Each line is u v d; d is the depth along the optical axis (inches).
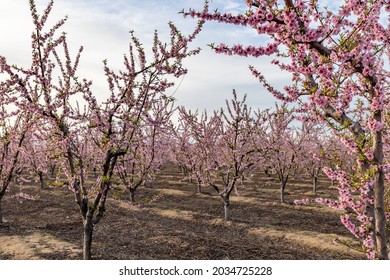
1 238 363.6
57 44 267.7
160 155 618.2
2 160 411.8
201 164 502.3
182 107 476.4
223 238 371.2
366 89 174.9
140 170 540.7
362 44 151.5
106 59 262.8
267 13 138.2
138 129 282.4
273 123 506.9
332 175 194.2
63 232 394.0
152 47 254.4
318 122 193.6
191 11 138.5
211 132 469.4
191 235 379.2
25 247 328.8
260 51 141.4
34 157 556.1
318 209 505.4
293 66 179.0
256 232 395.9
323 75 150.9
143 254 313.0
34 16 256.1
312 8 160.2
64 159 298.5
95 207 276.1
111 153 267.1
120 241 355.9
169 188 729.6
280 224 431.2
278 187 724.7
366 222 178.5
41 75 259.0
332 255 317.4
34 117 277.3
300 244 353.1
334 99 166.9
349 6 141.3
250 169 468.8
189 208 531.8
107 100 258.8
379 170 166.9
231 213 496.4
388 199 209.9
